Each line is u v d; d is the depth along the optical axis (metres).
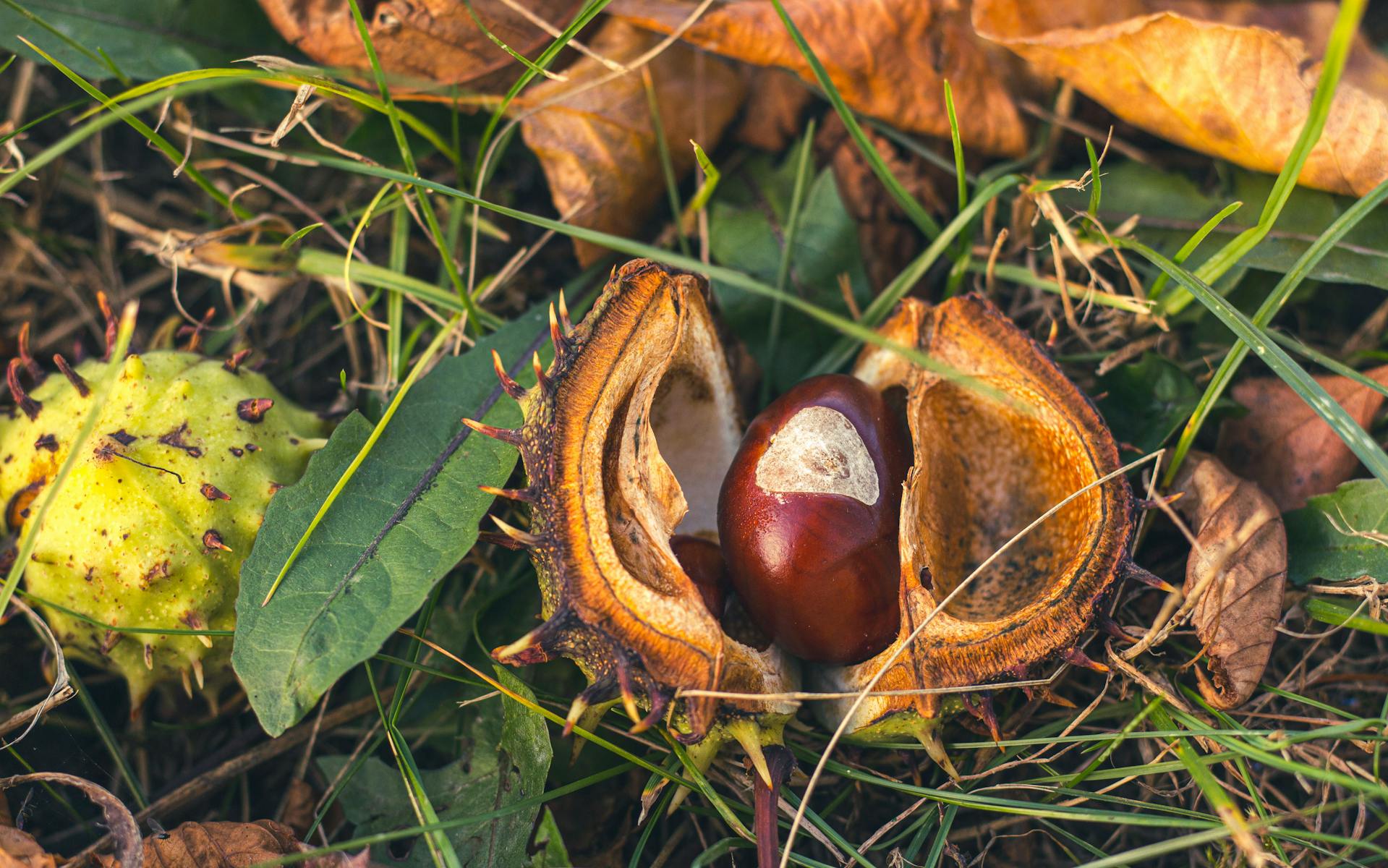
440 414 0.29
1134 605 0.30
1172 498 0.27
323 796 0.30
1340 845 0.29
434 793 0.29
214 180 0.33
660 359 0.27
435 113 0.32
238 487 0.28
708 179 0.31
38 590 0.28
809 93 0.32
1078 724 0.29
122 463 0.27
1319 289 0.32
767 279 0.31
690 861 0.29
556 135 0.31
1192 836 0.26
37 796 0.29
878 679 0.27
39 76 0.33
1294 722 0.29
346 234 0.33
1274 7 0.33
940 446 0.29
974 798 0.28
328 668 0.27
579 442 0.26
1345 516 0.29
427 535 0.28
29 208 0.33
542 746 0.28
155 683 0.28
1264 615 0.28
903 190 0.30
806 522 0.27
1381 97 0.32
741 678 0.27
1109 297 0.30
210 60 0.31
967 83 0.32
